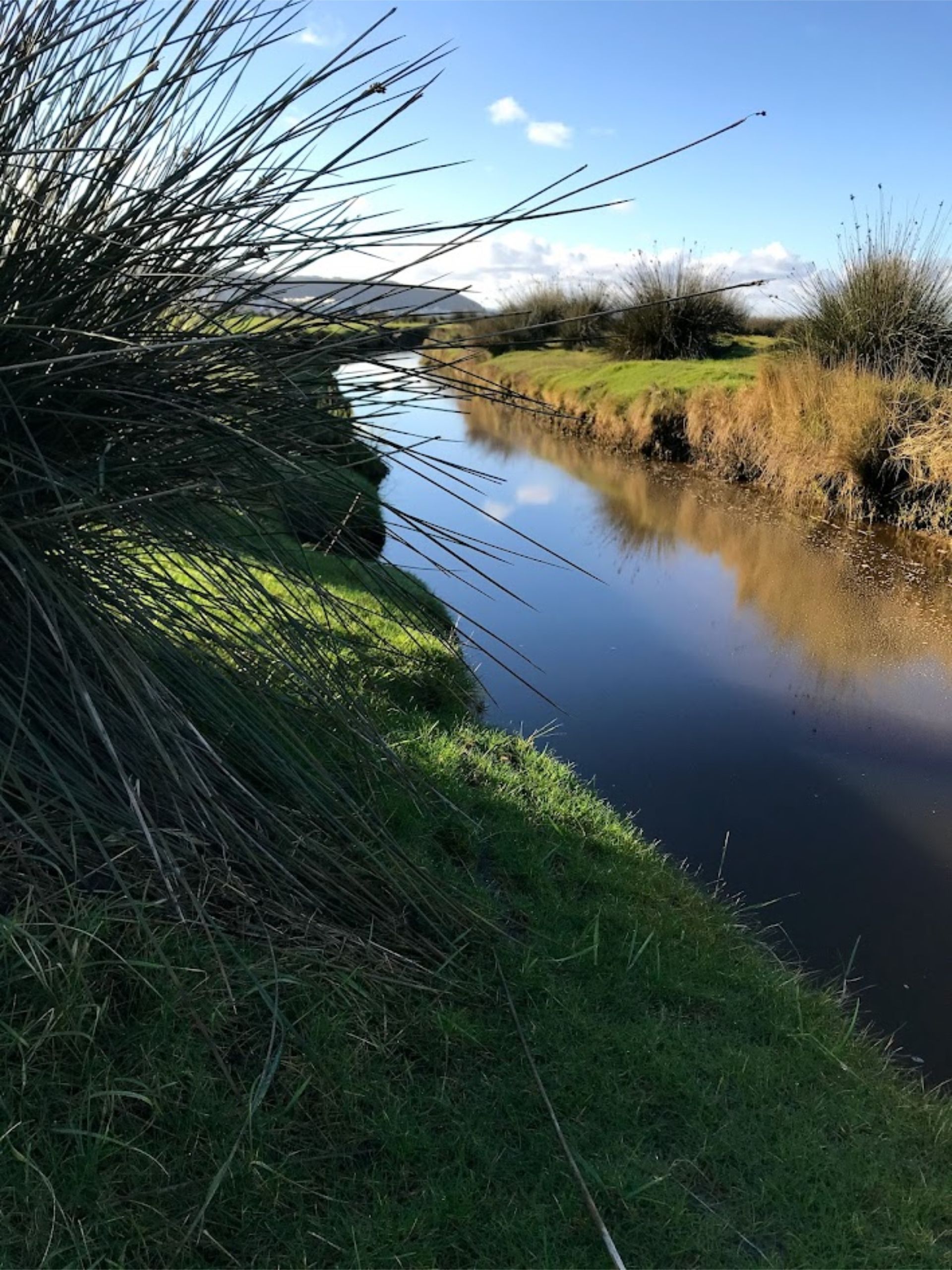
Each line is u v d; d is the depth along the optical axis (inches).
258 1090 68.0
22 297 75.0
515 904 113.0
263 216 79.5
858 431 411.8
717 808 184.7
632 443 644.7
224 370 84.1
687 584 350.3
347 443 90.4
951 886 159.3
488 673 255.9
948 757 209.9
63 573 80.8
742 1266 70.8
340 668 98.3
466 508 498.3
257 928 81.4
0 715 77.0
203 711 91.0
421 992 87.9
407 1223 66.7
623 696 242.1
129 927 72.7
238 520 90.6
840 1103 93.8
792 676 257.4
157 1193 61.7
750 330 869.8
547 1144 77.7
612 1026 94.0
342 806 97.6
